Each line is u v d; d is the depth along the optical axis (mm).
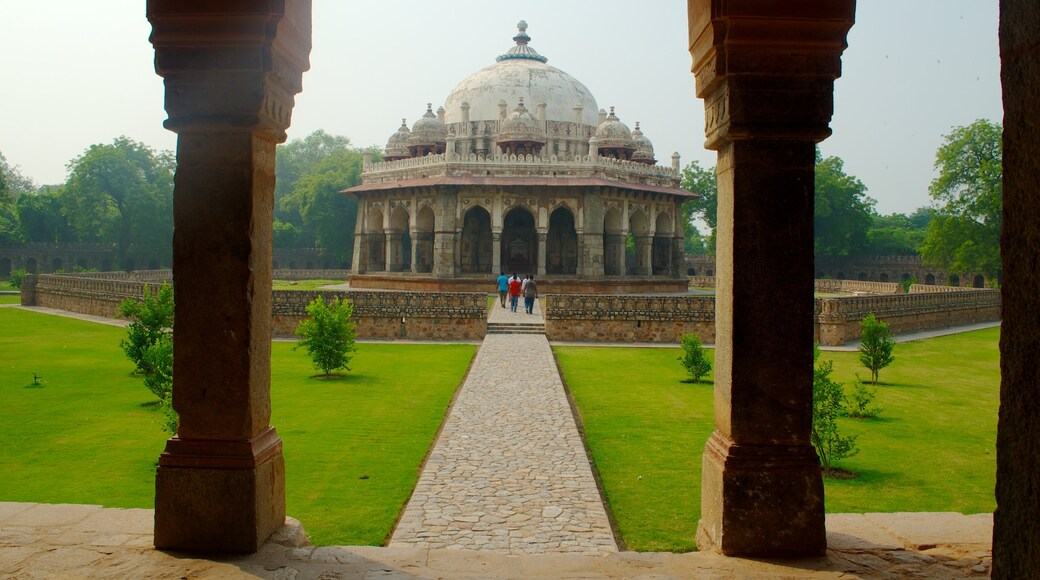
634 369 16719
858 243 59875
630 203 35938
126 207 59719
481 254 38875
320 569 3998
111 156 58344
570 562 4133
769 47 4133
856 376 15953
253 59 4168
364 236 38375
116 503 7297
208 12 4129
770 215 4207
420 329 22125
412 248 35125
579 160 34156
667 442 9883
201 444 4230
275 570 3971
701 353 14945
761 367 4223
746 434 4234
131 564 4016
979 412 12672
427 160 34750
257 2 4109
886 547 4309
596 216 33500
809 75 4160
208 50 4180
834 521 4785
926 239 47312
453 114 40781
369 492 7621
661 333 22156
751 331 4223
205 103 4184
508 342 20812
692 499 7504
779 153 4211
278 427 10617
